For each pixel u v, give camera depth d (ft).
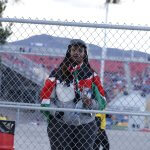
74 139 39.63
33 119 49.65
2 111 47.26
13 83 46.01
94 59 47.75
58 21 39.17
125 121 58.39
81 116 39.27
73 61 39.52
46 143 49.42
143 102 51.24
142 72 52.70
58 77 39.55
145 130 55.31
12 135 40.06
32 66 50.98
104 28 39.32
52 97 39.73
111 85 53.06
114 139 55.47
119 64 52.49
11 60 50.08
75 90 39.50
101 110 39.52
